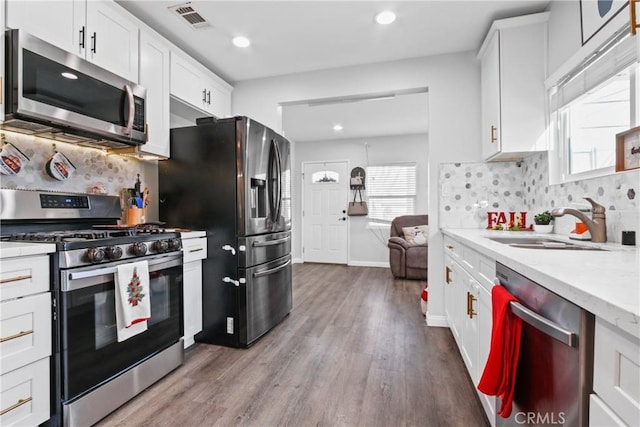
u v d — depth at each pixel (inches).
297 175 252.2
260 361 85.8
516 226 100.0
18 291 50.5
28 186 72.3
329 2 83.9
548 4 85.4
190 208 100.0
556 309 32.7
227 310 95.9
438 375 77.7
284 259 117.8
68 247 56.1
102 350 62.5
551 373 33.9
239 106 133.4
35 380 52.8
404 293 156.6
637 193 57.4
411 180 231.0
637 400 21.6
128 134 79.1
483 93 104.2
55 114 62.8
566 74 77.5
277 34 99.2
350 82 120.8
